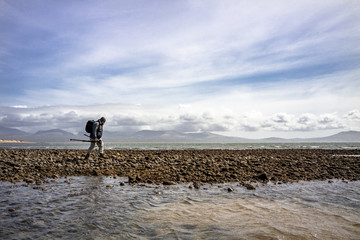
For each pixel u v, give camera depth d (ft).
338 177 37.04
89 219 16.20
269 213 18.02
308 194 24.84
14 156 59.72
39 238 13.00
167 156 67.41
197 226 15.03
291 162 56.65
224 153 93.76
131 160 53.21
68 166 42.73
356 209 19.38
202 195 23.90
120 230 14.26
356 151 134.92
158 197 22.80
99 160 50.78
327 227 15.05
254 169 42.68
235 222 15.85
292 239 13.02
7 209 18.22
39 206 19.17
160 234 13.65
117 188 26.63
